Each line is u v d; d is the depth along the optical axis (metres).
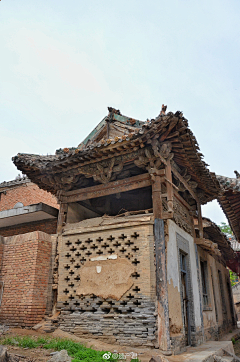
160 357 6.27
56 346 7.00
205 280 13.62
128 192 12.87
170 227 9.34
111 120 13.04
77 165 10.12
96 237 9.53
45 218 13.98
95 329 8.41
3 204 19.00
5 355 5.55
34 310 9.12
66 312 9.09
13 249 10.25
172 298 8.44
